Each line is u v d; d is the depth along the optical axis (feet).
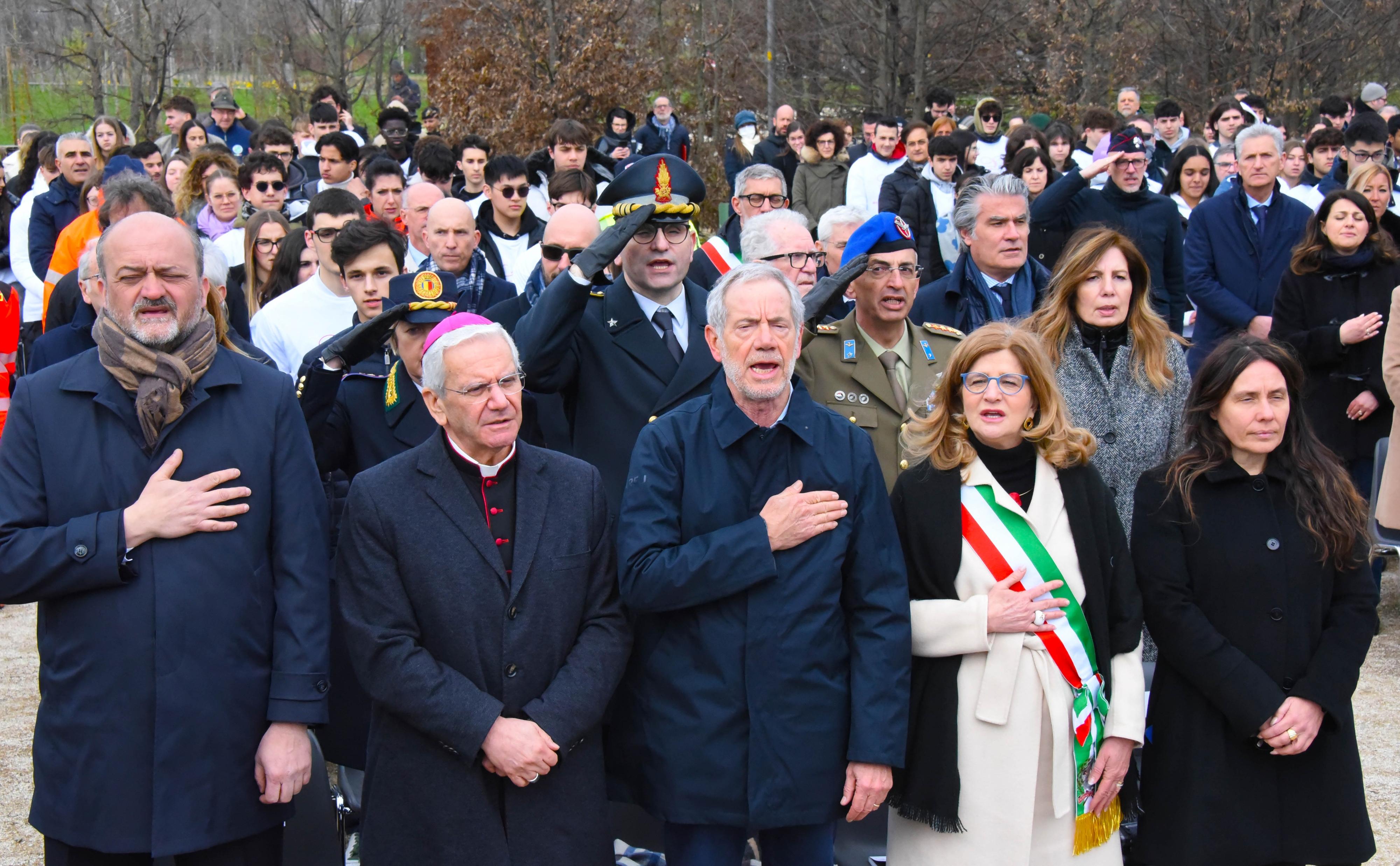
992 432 11.87
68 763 11.01
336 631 14.66
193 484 11.16
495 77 74.13
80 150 31.27
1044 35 89.56
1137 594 12.19
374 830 11.25
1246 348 12.26
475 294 21.07
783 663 11.17
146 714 10.94
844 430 11.91
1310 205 32.96
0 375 24.97
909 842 11.89
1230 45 78.74
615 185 14.52
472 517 11.35
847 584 11.69
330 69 96.37
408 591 11.23
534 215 27.99
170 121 46.85
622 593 11.47
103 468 11.23
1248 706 11.63
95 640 10.95
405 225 26.08
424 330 14.02
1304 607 12.06
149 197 20.62
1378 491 17.37
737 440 11.69
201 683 11.06
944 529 11.93
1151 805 12.29
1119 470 14.42
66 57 86.74
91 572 10.71
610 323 14.35
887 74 87.25
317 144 34.27
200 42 98.27
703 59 80.02
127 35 84.12
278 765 11.30
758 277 11.48
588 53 72.79
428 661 11.00
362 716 14.58
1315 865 11.81
